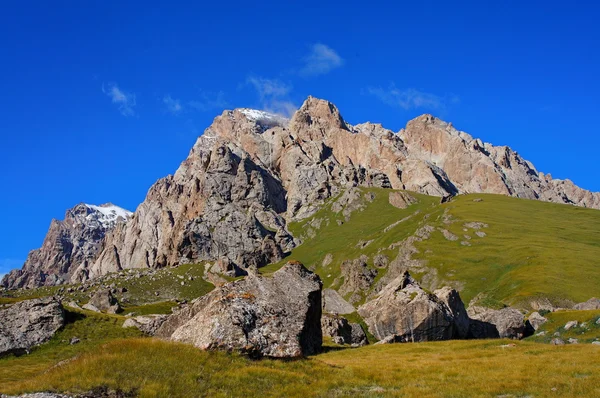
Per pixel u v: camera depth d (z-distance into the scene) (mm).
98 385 26656
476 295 157500
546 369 32562
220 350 32906
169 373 28984
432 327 64188
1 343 53812
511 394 28281
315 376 32469
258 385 29625
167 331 45125
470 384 30625
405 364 38312
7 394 25578
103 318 64062
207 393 27797
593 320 67000
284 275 44000
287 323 38312
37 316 58438
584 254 166500
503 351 42719
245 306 37000
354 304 199000
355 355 45656
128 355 30391
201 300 44844
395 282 74312
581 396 26141
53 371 28969
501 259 178375
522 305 125688
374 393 29531
